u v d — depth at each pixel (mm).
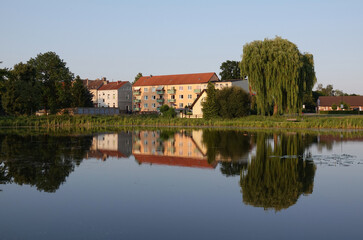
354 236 9539
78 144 31781
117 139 37125
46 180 16125
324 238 9414
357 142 32312
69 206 12125
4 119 68000
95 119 75062
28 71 81625
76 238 9336
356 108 127062
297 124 56188
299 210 11750
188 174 17578
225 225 10336
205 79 108312
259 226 10266
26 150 27141
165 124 70438
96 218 10898
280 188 14633
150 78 122750
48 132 48938
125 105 127250
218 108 69812
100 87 130250
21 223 10477
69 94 91125
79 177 16828
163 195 13523
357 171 18203
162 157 23625
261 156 23719
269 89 60031
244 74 61906
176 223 10461
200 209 11805
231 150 27109
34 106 77938
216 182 15742
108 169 19016
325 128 53969
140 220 10734
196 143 32625
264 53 59625
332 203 12547
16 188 14570
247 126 60219
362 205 12305
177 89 112562
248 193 13836
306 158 22688
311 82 64062
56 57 105125
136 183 15562
